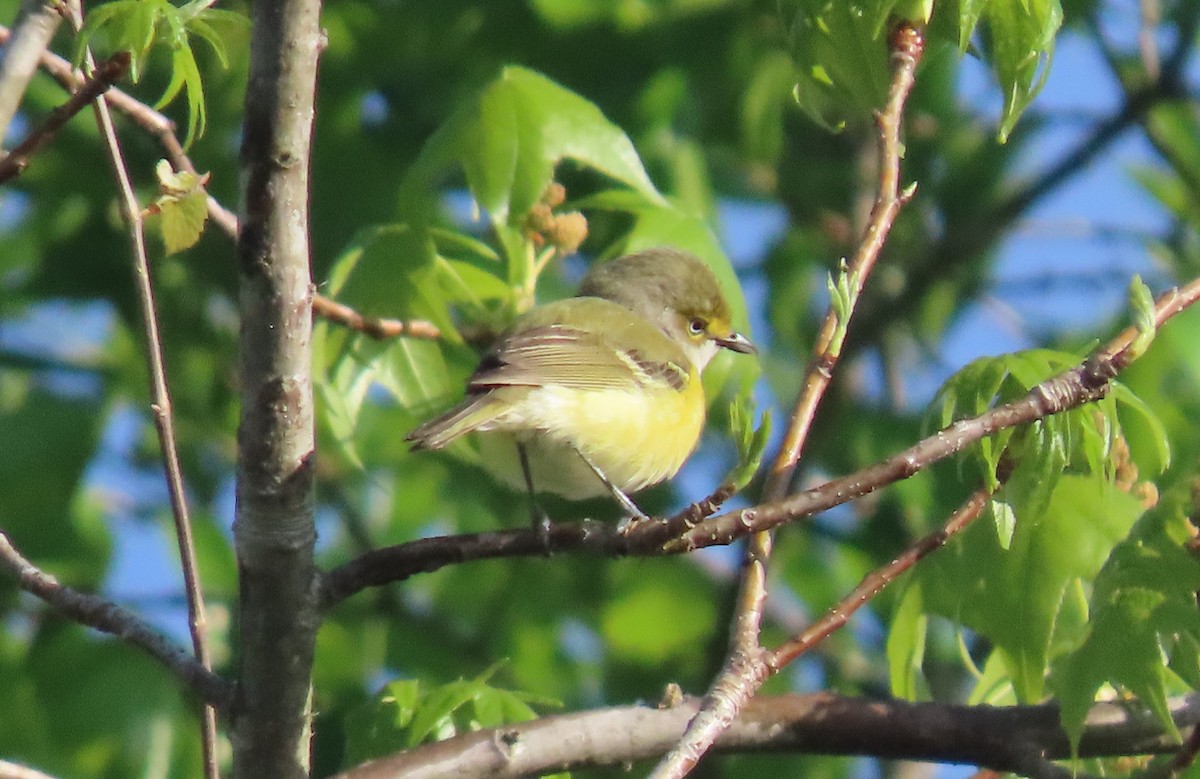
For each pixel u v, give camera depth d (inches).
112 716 460.1
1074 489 311.3
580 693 655.1
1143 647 262.8
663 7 613.6
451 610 642.8
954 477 570.6
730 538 252.7
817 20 293.1
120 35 245.8
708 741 239.5
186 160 317.4
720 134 652.1
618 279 455.2
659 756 295.7
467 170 402.0
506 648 634.8
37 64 291.3
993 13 289.1
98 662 466.6
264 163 223.1
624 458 391.9
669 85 601.3
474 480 613.0
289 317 230.7
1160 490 388.8
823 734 298.8
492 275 417.1
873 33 287.0
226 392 608.7
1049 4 287.3
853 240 674.8
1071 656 269.4
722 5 613.9
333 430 397.1
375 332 386.6
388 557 256.5
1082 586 314.3
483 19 607.2
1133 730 297.9
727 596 599.5
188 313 597.6
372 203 566.9
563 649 666.2
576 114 409.7
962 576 313.1
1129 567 269.0
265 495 240.4
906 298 644.1
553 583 649.6
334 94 587.8
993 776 306.2
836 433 639.1
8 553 269.9
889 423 634.2
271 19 218.1
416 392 405.1
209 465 606.2
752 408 247.0
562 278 590.9
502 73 407.5
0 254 587.2
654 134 594.6
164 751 463.5
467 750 288.0
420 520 639.1
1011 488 275.7
